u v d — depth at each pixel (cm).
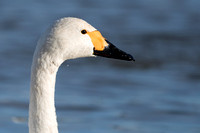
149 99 1428
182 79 1639
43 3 2716
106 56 642
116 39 2108
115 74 1681
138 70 1756
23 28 2231
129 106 1362
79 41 613
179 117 1291
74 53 614
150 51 1955
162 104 1388
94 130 1168
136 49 1981
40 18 2394
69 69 1720
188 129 1202
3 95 1398
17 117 1235
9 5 2606
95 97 1435
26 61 1784
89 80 1600
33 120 610
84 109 1329
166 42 2081
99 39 640
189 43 2059
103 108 1343
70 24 612
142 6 2731
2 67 1692
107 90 1507
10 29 2216
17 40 2044
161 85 1571
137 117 1283
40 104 609
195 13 2584
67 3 2747
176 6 2720
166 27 2306
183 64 1820
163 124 1238
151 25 2338
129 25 2334
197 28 2302
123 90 1514
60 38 602
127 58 643
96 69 1734
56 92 1470
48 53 604
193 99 1439
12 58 1806
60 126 1198
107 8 2652
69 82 1573
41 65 604
